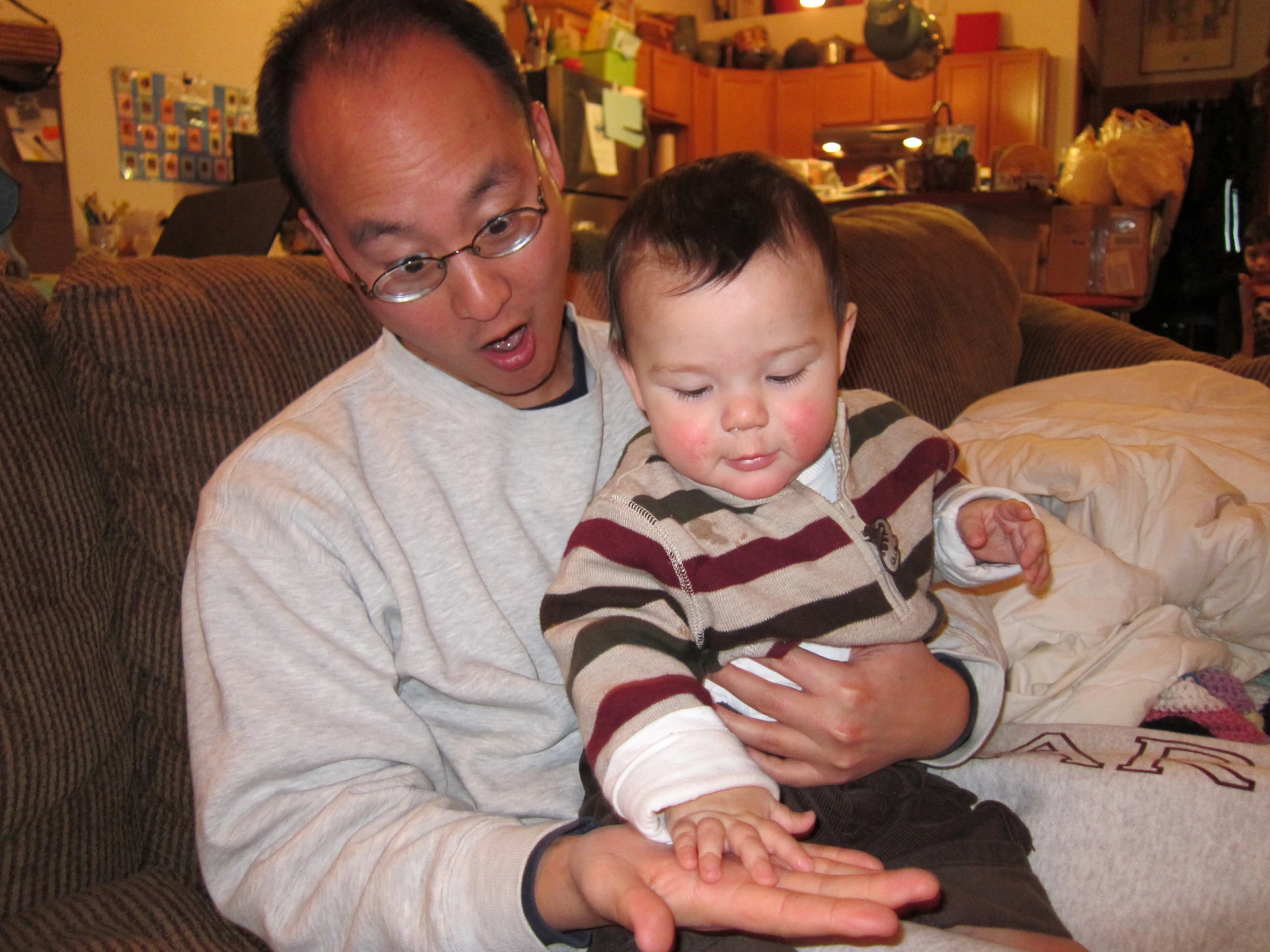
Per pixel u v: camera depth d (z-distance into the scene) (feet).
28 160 7.79
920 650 2.70
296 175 2.51
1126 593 3.43
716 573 2.44
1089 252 13.76
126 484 3.02
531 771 2.62
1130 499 3.61
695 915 1.71
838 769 2.53
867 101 22.22
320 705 2.42
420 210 2.33
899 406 3.03
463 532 2.71
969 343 5.19
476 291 2.42
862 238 5.19
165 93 11.40
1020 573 2.95
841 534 2.56
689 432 2.42
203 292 3.22
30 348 2.91
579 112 11.43
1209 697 3.36
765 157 2.66
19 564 2.71
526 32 15.30
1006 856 2.56
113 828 2.84
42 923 2.52
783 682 2.65
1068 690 3.38
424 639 2.56
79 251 8.68
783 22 24.44
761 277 2.30
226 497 2.63
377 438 2.73
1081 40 21.66
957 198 12.62
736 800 1.87
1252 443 4.06
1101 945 2.57
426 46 2.33
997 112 21.27
